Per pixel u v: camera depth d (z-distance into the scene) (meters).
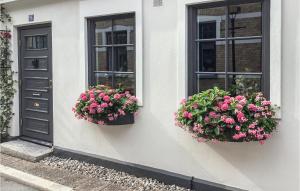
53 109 6.30
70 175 5.28
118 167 5.35
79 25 5.75
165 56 4.76
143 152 5.07
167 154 4.83
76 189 4.75
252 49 4.15
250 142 4.12
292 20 3.77
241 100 3.94
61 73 6.12
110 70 5.52
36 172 5.45
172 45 4.68
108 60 5.54
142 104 5.01
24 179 5.16
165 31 4.73
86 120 5.50
